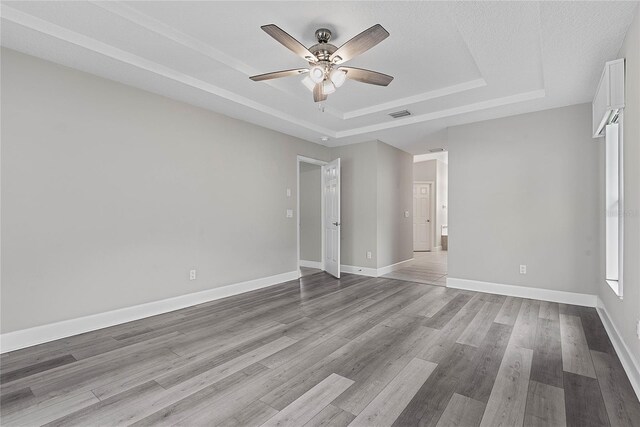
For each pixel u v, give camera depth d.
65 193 2.69
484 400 1.79
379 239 5.41
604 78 2.40
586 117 3.56
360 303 3.71
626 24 2.08
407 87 3.50
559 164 3.72
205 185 3.78
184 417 1.65
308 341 2.62
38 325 2.55
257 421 1.61
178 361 2.27
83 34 2.37
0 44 2.36
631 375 1.96
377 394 1.85
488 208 4.19
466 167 4.36
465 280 4.38
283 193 4.87
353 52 2.21
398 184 6.09
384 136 5.10
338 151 5.82
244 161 4.25
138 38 2.42
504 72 2.96
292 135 5.02
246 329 2.89
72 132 2.73
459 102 3.77
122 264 3.05
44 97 2.58
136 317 3.14
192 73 3.02
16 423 1.60
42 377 2.05
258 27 2.41
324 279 5.08
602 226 3.25
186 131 3.58
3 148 2.39
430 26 2.37
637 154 1.89
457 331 2.82
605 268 3.02
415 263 6.70
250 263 4.33
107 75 2.88
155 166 3.30
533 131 3.88
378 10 2.19
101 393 1.87
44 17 2.16
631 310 2.04
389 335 2.74
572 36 2.23
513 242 4.01
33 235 2.53
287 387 1.93
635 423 1.59
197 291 3.69
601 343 2.55
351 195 5.65
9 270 2.42
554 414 1.66
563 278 3.71
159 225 3.34
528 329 2.86
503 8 2.03
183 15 2.26
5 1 1.99
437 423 1.60
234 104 3.63
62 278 2.68
